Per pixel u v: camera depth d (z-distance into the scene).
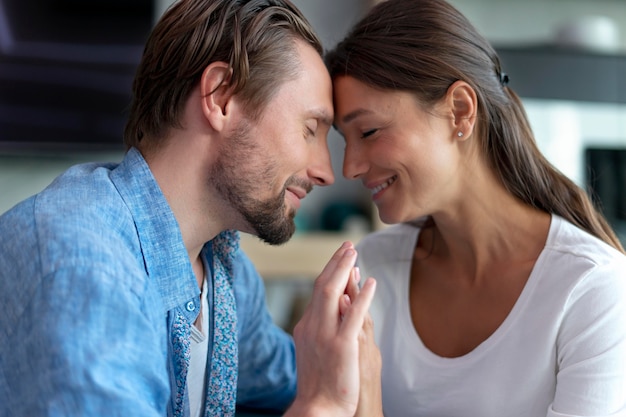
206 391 1.01
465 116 1.02
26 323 0.70
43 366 0.66
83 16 2.47
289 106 0.95
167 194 0.94
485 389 1.00
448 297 1.11
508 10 2.87
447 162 1.03
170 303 0.89
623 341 0.92
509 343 1.00
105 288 0.71
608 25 2.66
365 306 0.81
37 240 0.75
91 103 2.48
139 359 0.70
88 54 2.48
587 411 0.91
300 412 0.80
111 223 0.83
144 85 0.97
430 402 1.05
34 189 2.55
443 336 1.09
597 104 2.55
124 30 2.49
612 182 2.55
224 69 0.92
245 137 0.93
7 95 2.44
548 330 0.96
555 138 2.54
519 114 1.12
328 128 1.04
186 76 0.93
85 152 2.49
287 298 2.71
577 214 1.10
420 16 1.03
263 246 2.54
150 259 0.87
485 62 1.06
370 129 1.03
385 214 1.08
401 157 1.01
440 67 1.00
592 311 0.94
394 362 1.10
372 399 0.88
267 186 0.95
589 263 0.97
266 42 0.94
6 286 0.74
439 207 1.07
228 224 0.98
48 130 2.46
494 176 1.07
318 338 0.82
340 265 0.86
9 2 2.42
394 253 1.20
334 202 2.84
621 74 2.57
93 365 0.66
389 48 1.00
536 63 2.54
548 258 1.01
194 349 0.98
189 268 0.90
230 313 1.03
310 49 1.00
